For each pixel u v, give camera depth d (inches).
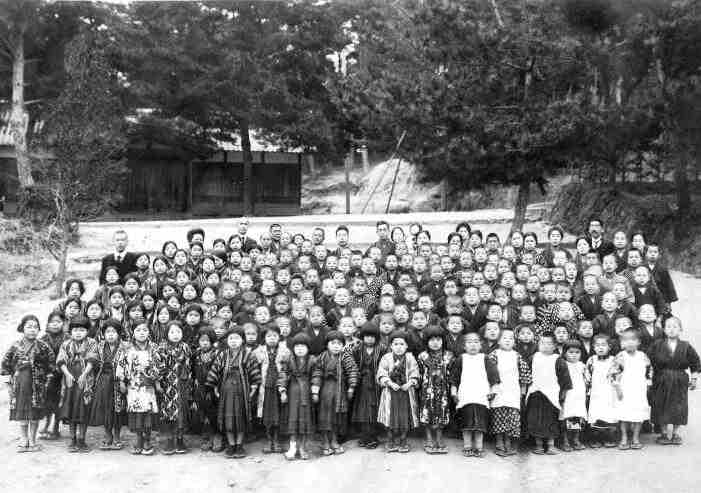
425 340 339.3
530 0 628.4
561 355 335.6
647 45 597.6
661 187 759.1
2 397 415.5
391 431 331.0
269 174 1200.2
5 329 534.0
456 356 339.6
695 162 652.1
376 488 289.7
